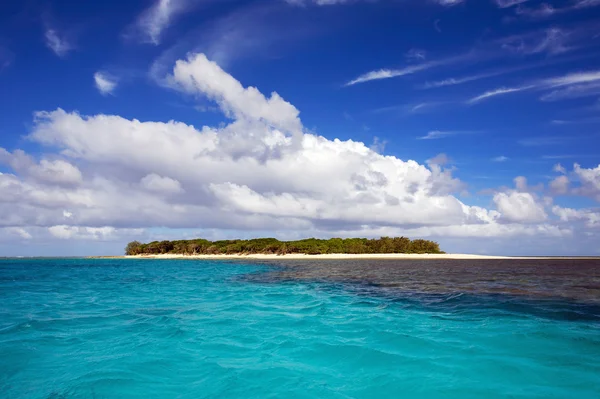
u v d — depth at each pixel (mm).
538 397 6176
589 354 8422
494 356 8281
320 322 12039
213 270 48406
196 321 12250
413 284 25359
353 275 35250
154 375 7215
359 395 6297
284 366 7727
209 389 6566
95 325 11617
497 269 45344
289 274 37938
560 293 19406
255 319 12578
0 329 11031
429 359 8125
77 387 6598
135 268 55844
